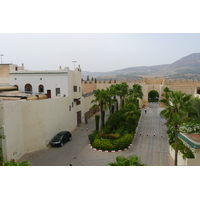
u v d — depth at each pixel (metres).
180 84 41.94
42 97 21.45
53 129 18.81
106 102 22.08
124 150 16.56
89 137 18.39
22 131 15.74
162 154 15.63
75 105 25.38
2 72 27.75
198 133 13.71
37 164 13.80
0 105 12.97
